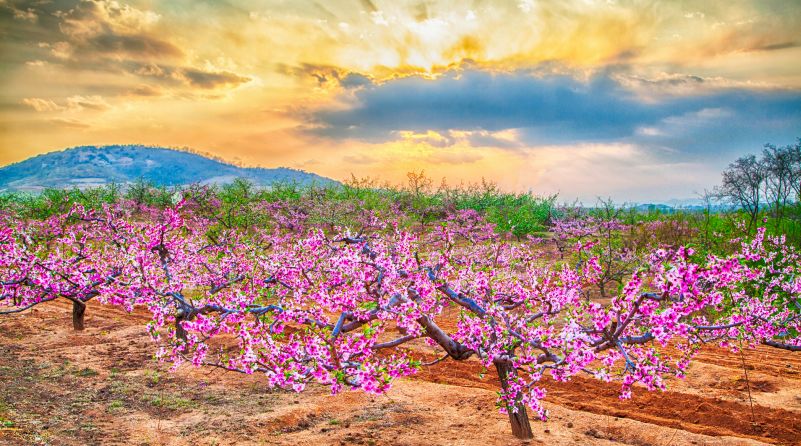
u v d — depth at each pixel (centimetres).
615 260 1688
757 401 806
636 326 668
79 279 1091
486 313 661
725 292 831
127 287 1040
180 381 949
